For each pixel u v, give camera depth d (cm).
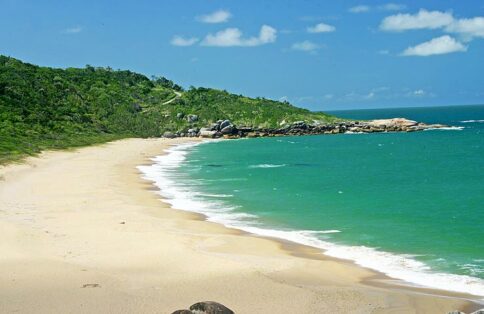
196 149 9194
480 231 2984
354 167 6397
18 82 10638
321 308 1798
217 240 2759
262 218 3391
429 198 4081
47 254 2369
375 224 3198
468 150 8525
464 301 1898
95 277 2073
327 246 2708
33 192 4112
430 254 2545
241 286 2003
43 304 1783
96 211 3447
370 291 1997
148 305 1784
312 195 4281
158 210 3588
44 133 8631
